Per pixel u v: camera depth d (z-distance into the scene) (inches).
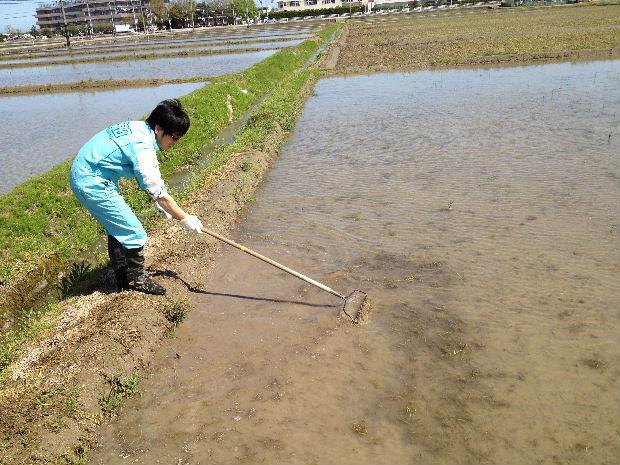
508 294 217.6
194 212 304.2
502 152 399.9
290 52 1190.3
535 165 364.5
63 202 323.9
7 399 164.2
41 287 265.3
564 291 216.1
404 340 195.5
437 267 243.6
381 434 155.3
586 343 185.6
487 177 350.0
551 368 175.5
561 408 159.5
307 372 182.9
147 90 937.5
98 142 187.9
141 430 163.2
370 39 1574.8
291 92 692.1
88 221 326.0
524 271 233.3
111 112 746.8
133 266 214.7
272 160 436.8
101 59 1599.4
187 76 1088.2
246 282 245.9
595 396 163.0
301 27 2755.9
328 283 238.2
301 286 238.5
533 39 1145.4
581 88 617.3
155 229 296.5
